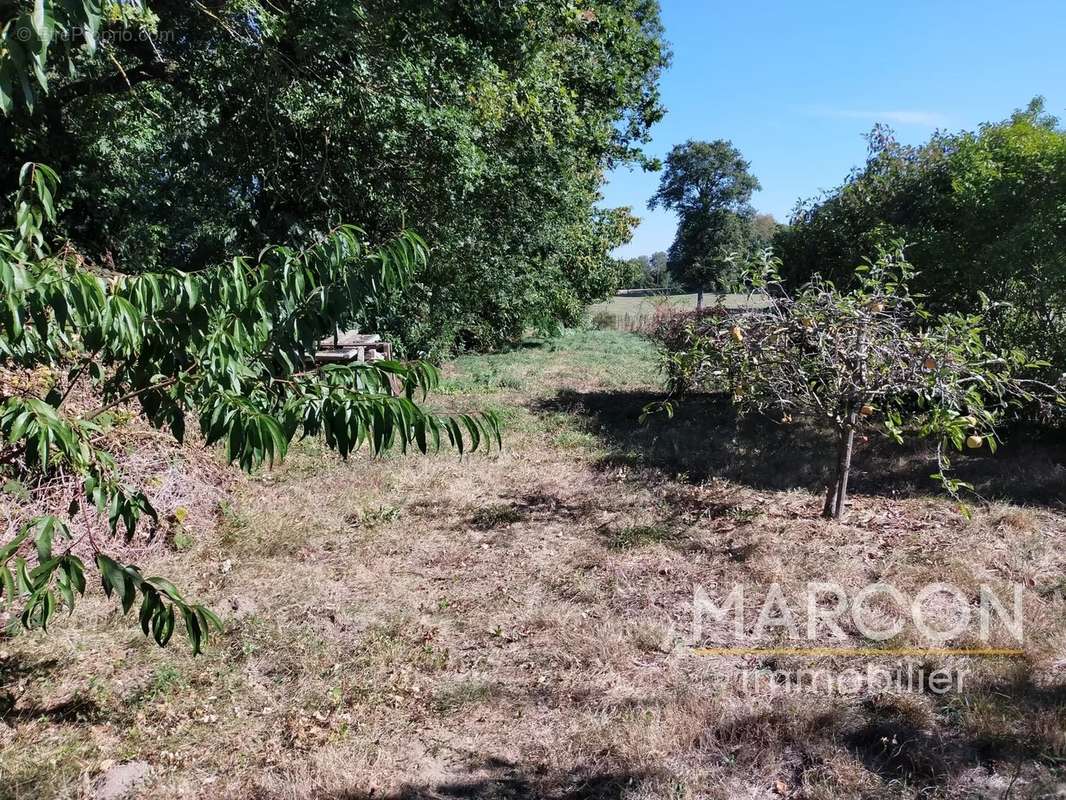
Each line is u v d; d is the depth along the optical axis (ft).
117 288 6.66
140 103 33.22
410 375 7.23
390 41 29.35
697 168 152.46
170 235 44.32
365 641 13.14
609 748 10.03
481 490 22.29
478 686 11.66
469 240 45.11
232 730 10.68
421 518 19.79
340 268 7.25
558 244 55.21
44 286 5.93
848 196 31.91
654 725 10.36
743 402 22.58
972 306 26.17
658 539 17.78
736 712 10.60
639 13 67.31
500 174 41.65
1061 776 9.05
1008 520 18.17
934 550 16.48
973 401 15.84
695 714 10.62
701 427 31.40
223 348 6.72
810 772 9.34
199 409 7.23
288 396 7.25
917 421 16.88
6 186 34.37
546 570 16.25
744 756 9.71
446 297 48.73
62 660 12.46
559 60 41.01
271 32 26.55
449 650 12.86
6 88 4.78
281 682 11.95
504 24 30.48
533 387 43.62
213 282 6.77
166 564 16.52
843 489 18.74
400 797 9.21
